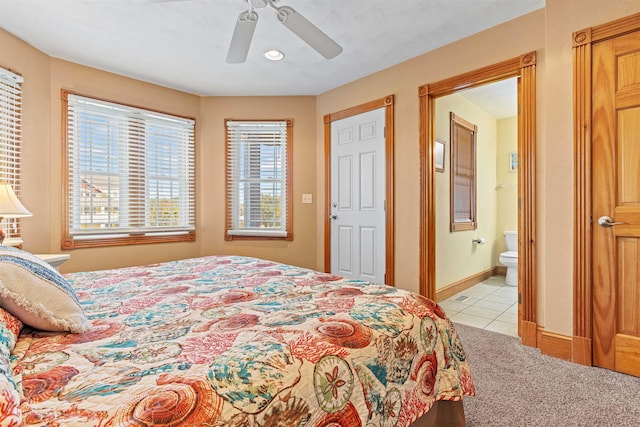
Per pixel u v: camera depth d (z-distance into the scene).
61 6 2.20
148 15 2.31
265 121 3.96
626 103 1.86
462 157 3.98
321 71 3.29
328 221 3.84
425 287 2.97
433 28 2.54
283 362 0.82
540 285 2.28
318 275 1.79
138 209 3.45
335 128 3.77
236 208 4.03
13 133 2.57
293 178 3.97
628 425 1.46
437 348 1.23
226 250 3.98
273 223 4.03
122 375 0.74
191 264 2.14
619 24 1.87
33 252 2.73
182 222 3.80
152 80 3.47
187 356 0.83
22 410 0.60
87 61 3.01
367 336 1.01
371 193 3.43
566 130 2.08
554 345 2.13
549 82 2.14
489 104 4.20
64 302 1.01
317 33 1.92
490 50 2.54
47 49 2.77
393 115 3.18
